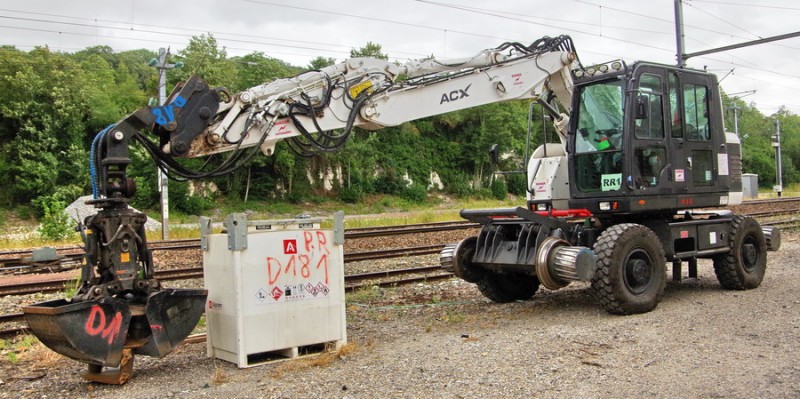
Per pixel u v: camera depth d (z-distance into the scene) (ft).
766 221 73.67
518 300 33.06
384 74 27.20
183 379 19.86
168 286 37.93
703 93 33.27
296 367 20.53
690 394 17.26
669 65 31.32
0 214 130.82
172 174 23.07
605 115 30.50
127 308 19.11
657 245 28.91
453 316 28.96
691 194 31.96
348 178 176.45
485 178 211.82
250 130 24.02
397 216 118.32
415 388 18.10
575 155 31.32
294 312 21.57
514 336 24.03
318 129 25.21
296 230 21.80
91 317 18.42
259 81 169.48
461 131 215.51
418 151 200.34
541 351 21.67
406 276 40.83
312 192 171.83
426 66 28.32
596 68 30.48
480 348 22.20
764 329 24.23
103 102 158.51
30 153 140.97
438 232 66.74
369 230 71.31
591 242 29.84
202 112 22.61
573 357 20.93
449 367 19.95
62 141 149.59
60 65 155.43
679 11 70.38
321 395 17.78
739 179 35.40
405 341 24.08
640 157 29.86
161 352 19.48
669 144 30.96
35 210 134.10
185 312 20.22
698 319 26.35
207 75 156.97
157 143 23.49
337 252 22.67
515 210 28.58
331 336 22.38
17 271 47.37
